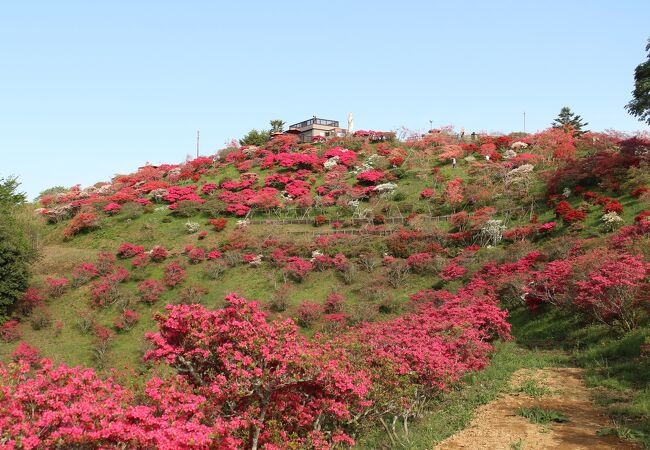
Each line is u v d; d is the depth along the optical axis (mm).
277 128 74875
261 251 33375
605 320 15125
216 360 8711
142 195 48031
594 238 22516
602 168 29844
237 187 46188
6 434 5180
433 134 52906
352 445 9383
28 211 45500
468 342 13680
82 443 5543
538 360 13992
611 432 8305
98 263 33562
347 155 50156
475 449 8320
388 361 10719
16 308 28031
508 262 24406
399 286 27203
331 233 35750
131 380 8406
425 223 33906
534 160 39188
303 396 9195
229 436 6590
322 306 25578
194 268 32531
